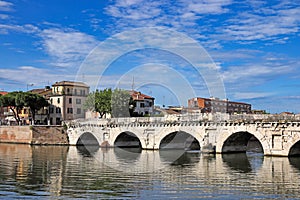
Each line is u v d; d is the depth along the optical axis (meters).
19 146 97.50
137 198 36.53
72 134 101.56
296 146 69.50
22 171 52.38
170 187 41.31
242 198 36.94
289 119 67.81
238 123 73.56
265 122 69.88
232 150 79.06
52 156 72.50
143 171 52.09
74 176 47.78
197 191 39.72
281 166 57.72
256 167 56.75
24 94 118.81
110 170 52.69
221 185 42.75
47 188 40.59
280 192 39.50
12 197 36.56
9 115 140.75
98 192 38.66
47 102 125.50
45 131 104.19
